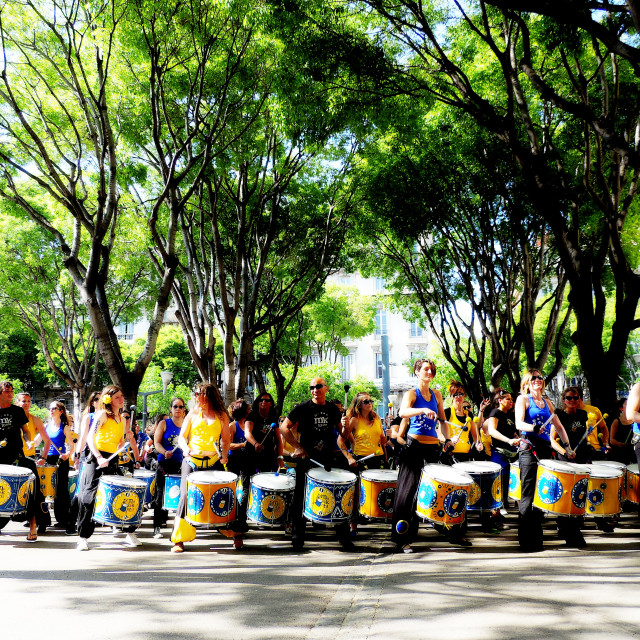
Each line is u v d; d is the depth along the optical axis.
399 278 23.86
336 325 39.31
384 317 58.62
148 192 18.00
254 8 11.74
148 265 21.73
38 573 6.32
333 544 8.48
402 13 11.74
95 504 7.80
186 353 46.69
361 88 12.16
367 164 18.39
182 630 4.43
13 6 12.75
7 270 25.64
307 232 19.98
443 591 5.34
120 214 16.53
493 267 17.39
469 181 16.70
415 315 24.55
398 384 56.91
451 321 20.22
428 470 7.26
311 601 5.25
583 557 6.80
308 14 11.62
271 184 18.34
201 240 16.22
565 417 8.11
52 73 14.12
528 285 15.73
